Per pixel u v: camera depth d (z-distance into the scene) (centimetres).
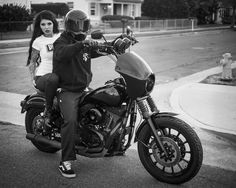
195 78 1053
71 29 427
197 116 672
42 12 527
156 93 857
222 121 643
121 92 418
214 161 491
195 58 1552
